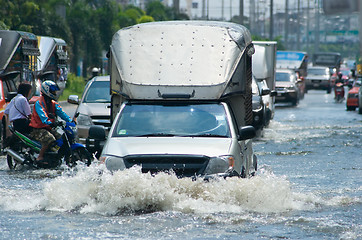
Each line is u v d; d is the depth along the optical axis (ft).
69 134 105.50
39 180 96.22
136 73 81.87
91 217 67.00
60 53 208.64
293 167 111.96
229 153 72.02
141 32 85.92
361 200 79.00
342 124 208.64
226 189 70.49
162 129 76.23
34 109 105.40
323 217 68.08
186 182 69.82
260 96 171.42
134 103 80.33
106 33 438.40
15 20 310.45
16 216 68.03
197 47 83.15
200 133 75.72
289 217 67.51
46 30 345.10
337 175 102.12
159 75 80.94
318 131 183.32
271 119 206.80
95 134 76.48
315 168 110.73
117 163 71.20
